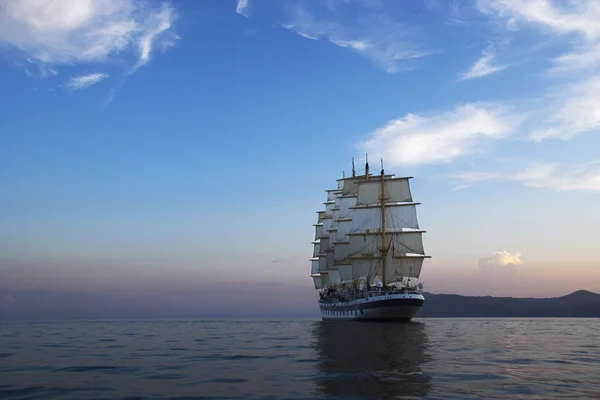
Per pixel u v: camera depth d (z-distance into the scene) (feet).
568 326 431.84
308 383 109.81
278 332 324.19
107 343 231.50
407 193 494.18
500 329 357.20
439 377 116.16
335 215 592.60
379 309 398.42
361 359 153.58
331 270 587.27
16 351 189.98
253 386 107.34
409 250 479.82
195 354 175.01
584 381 111.75
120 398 96.22
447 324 467.11
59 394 100.63
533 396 95.25
